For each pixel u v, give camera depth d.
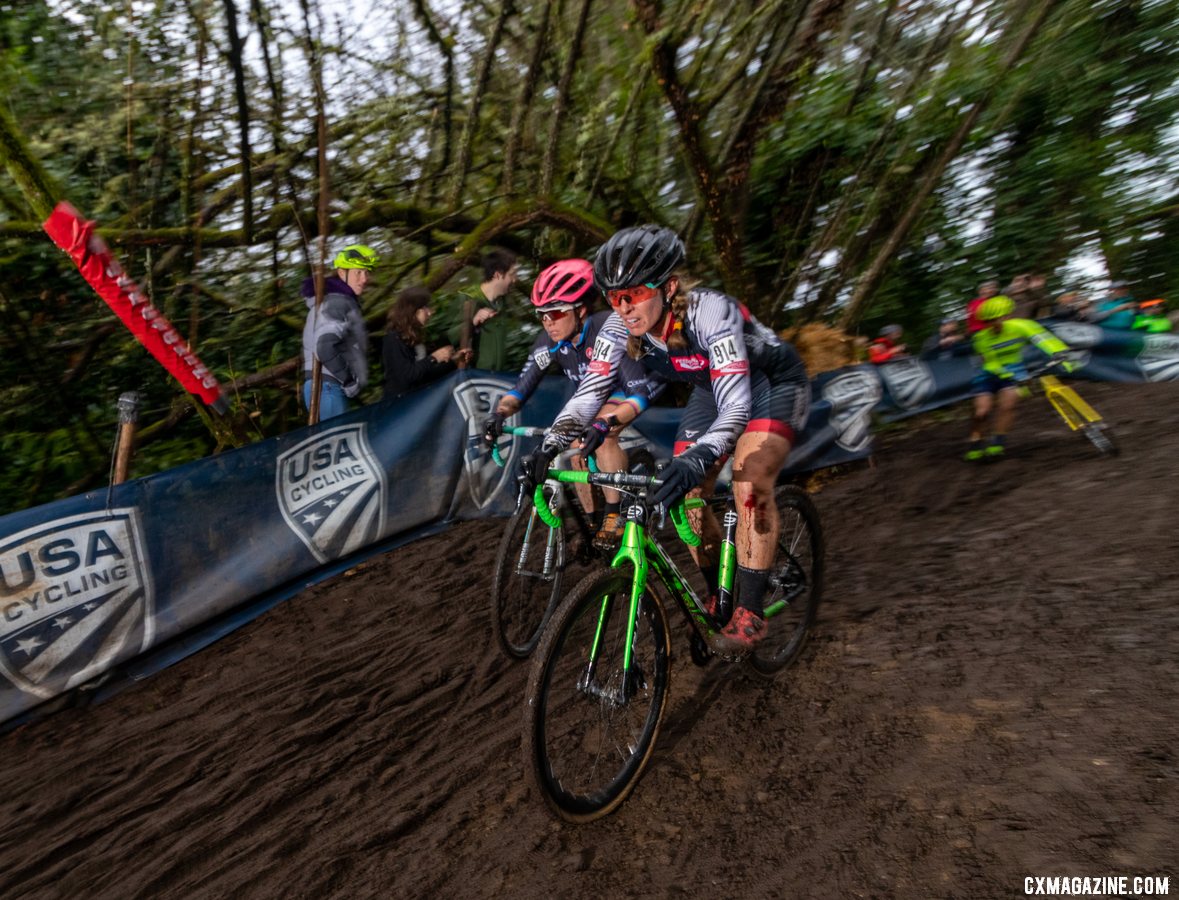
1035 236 8.91
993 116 7.98
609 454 3.23
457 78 5.65
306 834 2.21
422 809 2.26
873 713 2.35
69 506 3.03
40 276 4.60
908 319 8.88
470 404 4.47
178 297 5.02
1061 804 1.80
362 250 4.26
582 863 1.95
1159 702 2.08
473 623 3.45
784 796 2.07
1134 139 8.96
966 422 6.78
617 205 6.30
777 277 6.95
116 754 2.67
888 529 4.17
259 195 5.21
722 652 2.30
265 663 3.22
